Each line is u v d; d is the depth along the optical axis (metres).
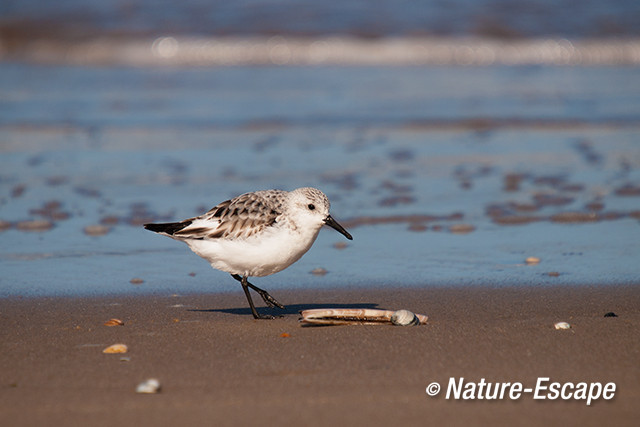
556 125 24.62
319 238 14.81
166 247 14.22
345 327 9.85
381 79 33.31
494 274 12.51
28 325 10.02
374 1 41.25
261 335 9.55
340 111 26.88
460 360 8.47
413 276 12.51
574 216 15.72
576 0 41.38
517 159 20.59
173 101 28.58
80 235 14.69
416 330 9.62
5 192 17.33
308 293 11.80
